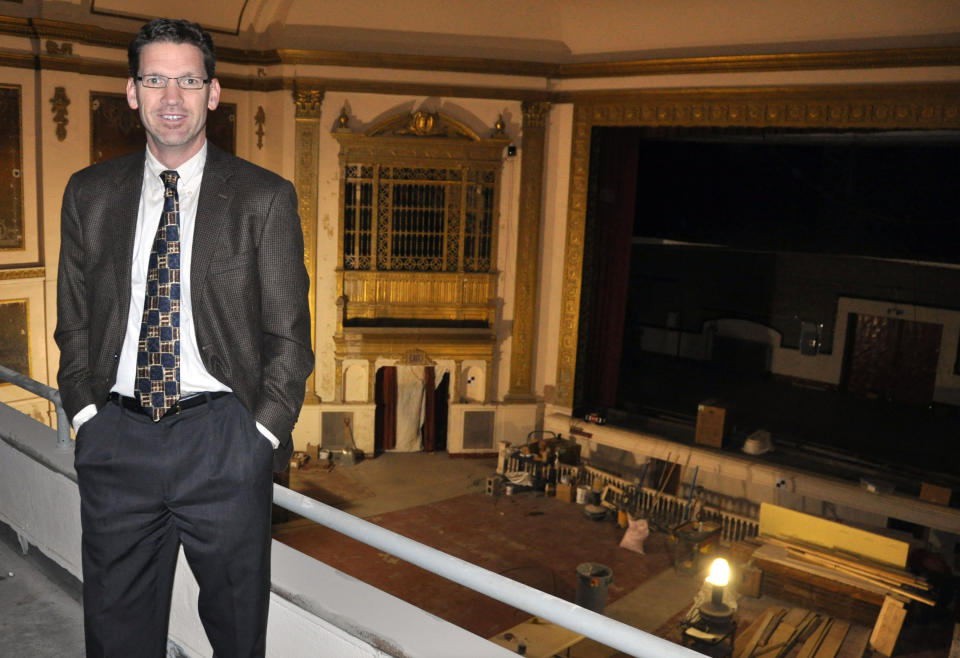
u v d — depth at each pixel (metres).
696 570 12.21
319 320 15.14
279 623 1.87
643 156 16.02
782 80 12.76
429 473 15.33
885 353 16.12
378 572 12.02
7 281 12.15
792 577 11.76
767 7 12.41
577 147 14.98
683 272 18.45
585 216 15.06
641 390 16.89
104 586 1.61
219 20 13.63
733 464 13.79
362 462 15.62
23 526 2.73
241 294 1.51
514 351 15.80
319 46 14.13
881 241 13.56
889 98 11.92
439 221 15.26
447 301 15.53
